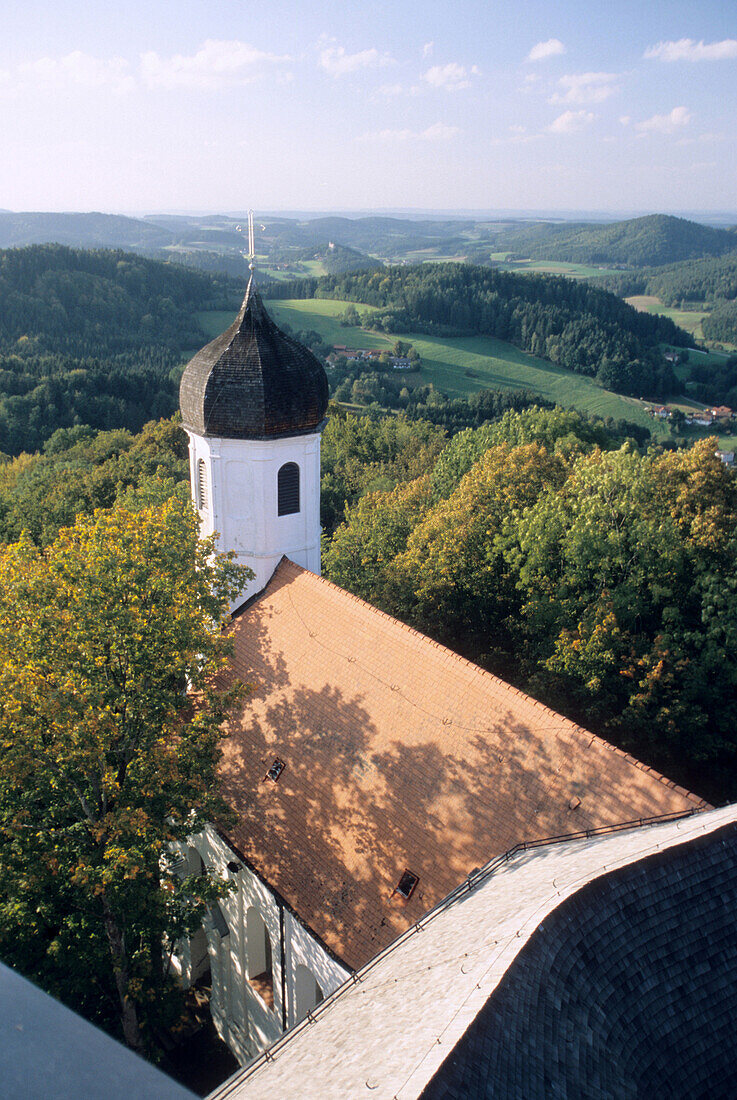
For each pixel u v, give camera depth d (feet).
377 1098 32.17
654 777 59.26
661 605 130.31
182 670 69.00
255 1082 40.06
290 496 99.30
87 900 69.62
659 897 45.06
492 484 158.92
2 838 69.97
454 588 143.95
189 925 70.85
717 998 43.24
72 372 431.02
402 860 66.74
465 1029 34.32
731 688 119.96
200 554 78.33
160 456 293.02
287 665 86.69
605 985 40.91
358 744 75.36
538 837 61.72
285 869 72.54
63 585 69.56
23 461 322.55
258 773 80.64
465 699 71.15
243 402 91.20
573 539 123.34
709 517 128.88
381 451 334.24
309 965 68.95
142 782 67.31
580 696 121.80
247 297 91.66
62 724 61.21
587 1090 35.88
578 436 209.87
